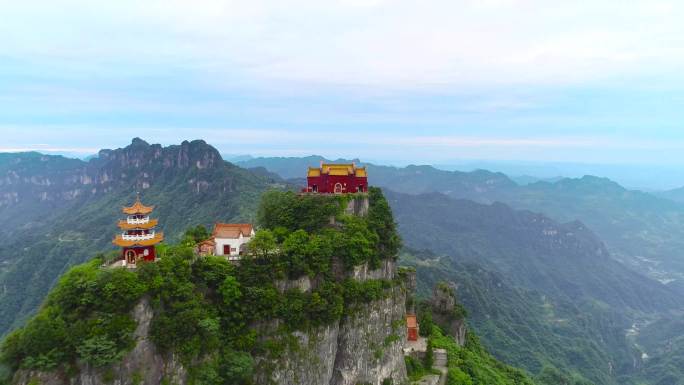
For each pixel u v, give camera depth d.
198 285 75.56
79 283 66.12
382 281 99.00
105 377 62.44
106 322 64.06
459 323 150.38
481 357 150.38
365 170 111.56
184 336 68.94
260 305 77.50
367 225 100.19
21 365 61.84
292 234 90.19
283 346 78.12
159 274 70.19
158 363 67.00
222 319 75.19
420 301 160.88
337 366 88.50
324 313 83.69
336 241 90.94
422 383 102.81
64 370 61.78
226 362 72.56
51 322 63.28
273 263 81.94
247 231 89.19
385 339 96.44
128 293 66.00
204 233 100.94
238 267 80.12
